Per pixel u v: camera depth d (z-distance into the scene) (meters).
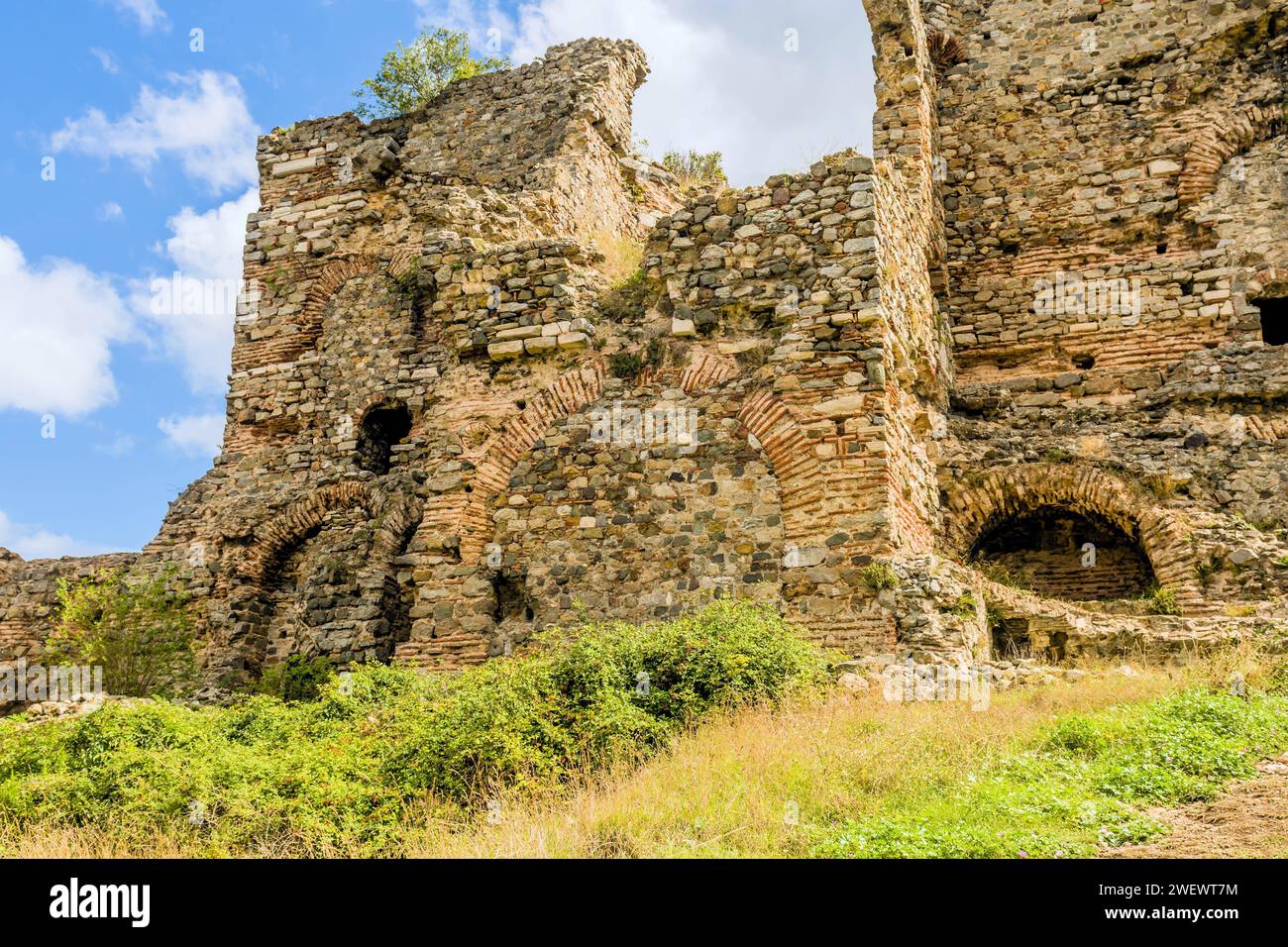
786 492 15.93
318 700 16.33
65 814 11.39
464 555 17.34
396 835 10.88
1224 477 18.95
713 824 9.33
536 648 16.34
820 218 16.80
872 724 11.59
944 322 22.55
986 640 15.24
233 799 11.34
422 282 25.27
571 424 17.47
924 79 23.34
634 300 17.95
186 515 25.95
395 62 35.91
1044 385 22.41
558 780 11.48
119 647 22.61
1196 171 23.00
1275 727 11.04
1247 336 21.61
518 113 28.92
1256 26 23.38
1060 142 24.19
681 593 16.05
